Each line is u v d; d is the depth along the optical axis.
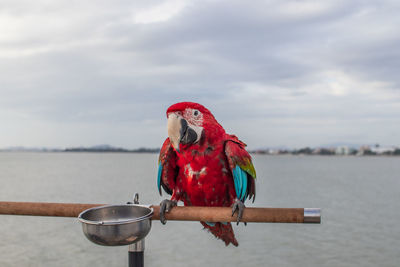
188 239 19.23
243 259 15.85
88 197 35.69
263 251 17.12
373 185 56.97
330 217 26.05
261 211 2.91
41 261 14.36
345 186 54.22
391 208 30.52
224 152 3.35
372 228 21.92
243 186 3.28
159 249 17.41
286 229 21.88
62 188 44.16
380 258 15.76
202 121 3.31
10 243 16.94
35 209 3.24
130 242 2.51
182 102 3.38
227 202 3.54
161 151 3.65
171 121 3.28
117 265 13.86
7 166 124.25
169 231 21.19
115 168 112.94
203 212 3.01
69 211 3.18
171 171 3.65
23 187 45.25
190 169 3.41
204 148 3.31
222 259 15.78
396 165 195.75
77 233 18.83
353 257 15.98
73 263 14.16
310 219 2.83
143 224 2.55
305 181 65.19
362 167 158.38
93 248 16.22
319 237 19.75
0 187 45.00
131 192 40.03
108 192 40.12
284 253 16.75
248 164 3.31
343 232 20.92
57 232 19.05
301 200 36.03
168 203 3.09
